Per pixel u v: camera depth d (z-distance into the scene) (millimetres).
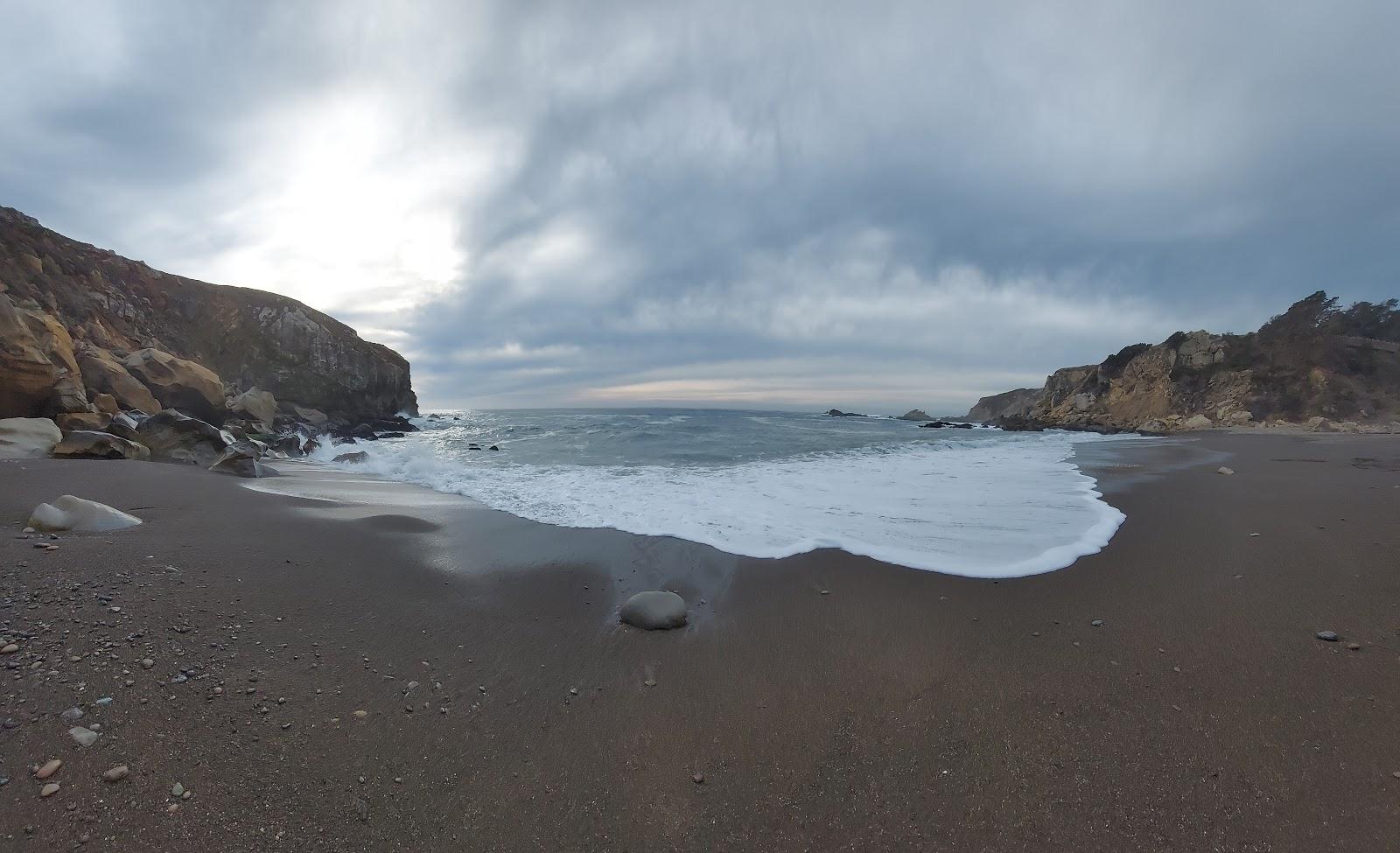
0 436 9688
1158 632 3900
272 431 22734
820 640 4023
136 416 15375
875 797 2502
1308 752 2596
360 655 3627
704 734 2967
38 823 2068
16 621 3383
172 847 2082
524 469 12617
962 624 4188
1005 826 2311
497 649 3867
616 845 2281
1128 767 2582
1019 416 54219
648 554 5980
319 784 2482
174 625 3639
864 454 15742
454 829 2318
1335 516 6695
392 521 7117
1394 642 3557
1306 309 43812
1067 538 6250
